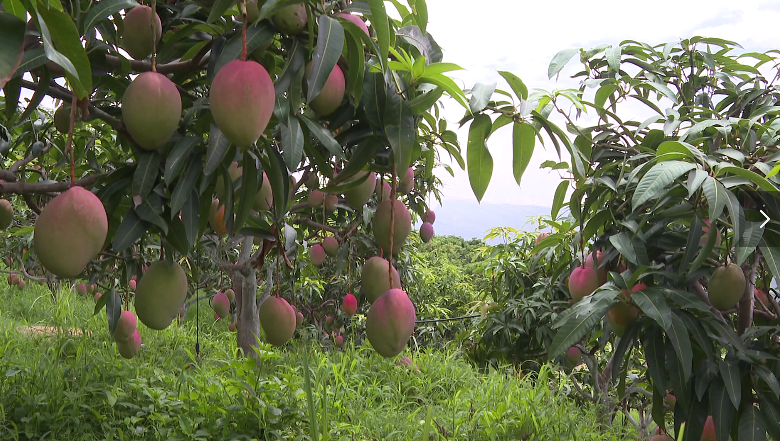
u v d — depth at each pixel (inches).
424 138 58.8
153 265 50.7
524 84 50.3
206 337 236.4
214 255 165.6
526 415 128.5
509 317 202.1
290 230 75.6
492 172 52.6
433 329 271.9
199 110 52.2
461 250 521.0
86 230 36.9
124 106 41.3
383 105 43.9
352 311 124.0
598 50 98.1
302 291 245.8
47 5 30.6
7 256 252.4
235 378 131.2
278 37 54.6
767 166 66.6
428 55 52.6
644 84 91.7
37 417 103.1
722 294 71.9
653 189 59.2
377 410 134.2
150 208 46.8
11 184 47.9
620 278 78.0
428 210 144.1
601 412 156.6
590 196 87.4
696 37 100.9
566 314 77.4
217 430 109.5
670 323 67.4
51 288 257.9
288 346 231.9
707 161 62.8
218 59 39.8
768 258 66.7
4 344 152.6
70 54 32.8
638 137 89.4
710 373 75.2
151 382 132.8
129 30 49.2
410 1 51.8
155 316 50.0
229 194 50.8
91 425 109.3
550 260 173.3
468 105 46.0
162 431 103.4
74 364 132.7
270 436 111.0
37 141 98.6
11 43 25.4
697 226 68.9
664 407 96.9
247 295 168.1
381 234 47.0
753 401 77.2
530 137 52.9
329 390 137.3
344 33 40.8
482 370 212.8
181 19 51.7
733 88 99.1
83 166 104.0
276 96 40.6
